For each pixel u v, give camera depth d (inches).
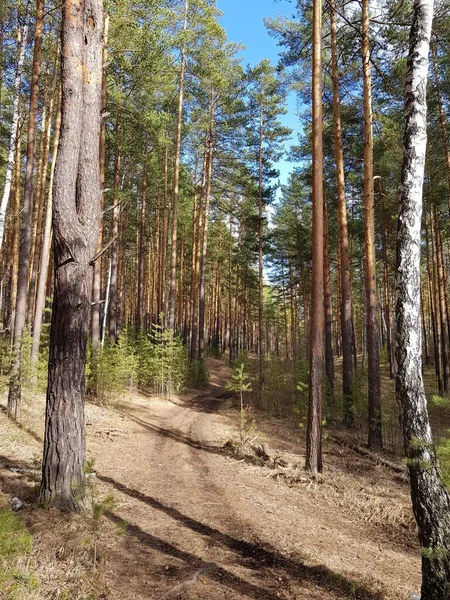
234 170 980.6
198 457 363.3
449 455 160.2
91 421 433.7
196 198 1119.0
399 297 168.2
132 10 540.1
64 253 211.2
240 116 872.3
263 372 791.7
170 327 769.6
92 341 589.9
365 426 519.8
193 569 170.9
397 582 180.9
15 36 518.9
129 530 199.6
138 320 952.9
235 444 396.5
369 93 466.6
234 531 216.2
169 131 876.6
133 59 565.9
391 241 940.6
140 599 144.5
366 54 462.0
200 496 266.1
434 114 642.2
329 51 581.9
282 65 578.2
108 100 588.7
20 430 337.4
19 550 145.8
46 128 632.4
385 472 357.7
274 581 169.2
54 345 207.3
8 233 850.8
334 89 526.9
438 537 143.9
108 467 305.0
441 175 679.1
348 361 530.3
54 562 153.6
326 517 254.7
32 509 188.5
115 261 797.9
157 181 986.7
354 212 912.9
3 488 212.1
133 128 617.6
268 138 882.8
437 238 854.5
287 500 275.9
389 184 697.0
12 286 596.4
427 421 157.9
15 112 424.2
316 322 344.2
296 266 1368.1
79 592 140.9
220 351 1569.9
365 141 469.7
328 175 722.2
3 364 429.7
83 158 223.3
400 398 162.2
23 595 131.4
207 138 931.3
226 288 1797.5
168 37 559.5
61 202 212.4
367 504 277.1
